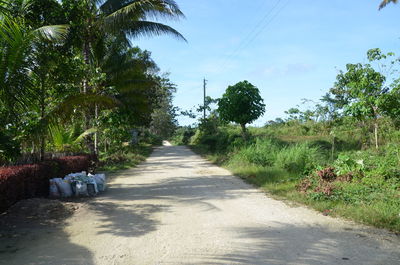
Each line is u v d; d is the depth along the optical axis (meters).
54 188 8.45
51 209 6.91
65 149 14.36
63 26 8.66
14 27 7.06
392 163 9.09
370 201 6.78
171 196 8.66
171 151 31.84
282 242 4.87
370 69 13.16
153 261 4.23
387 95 12.20
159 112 56.44
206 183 10.79
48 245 4.91
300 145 13.55
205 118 36.03
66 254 4.53
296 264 4.06
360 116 13.71
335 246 4.67
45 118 8.92
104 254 4.51
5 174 6.68
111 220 6.29
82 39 14.53
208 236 5.21
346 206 6.78
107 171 14.86
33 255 4.50
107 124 15.59
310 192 8.02
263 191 9.09
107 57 16.67
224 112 20.06
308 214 6.51
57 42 9.61
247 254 4.41
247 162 14.47
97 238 5.22
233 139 22.50
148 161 20.64
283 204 7.46
